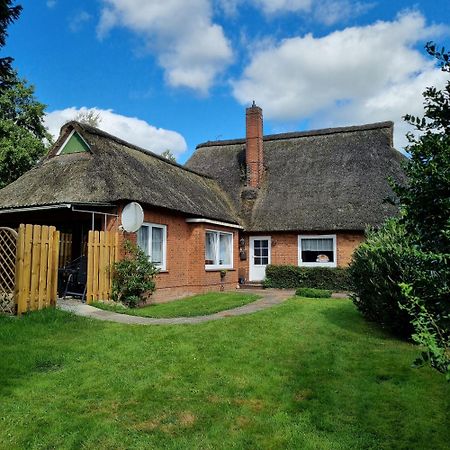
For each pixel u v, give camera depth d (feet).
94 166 46.96
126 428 15.29
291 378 20.22
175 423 15.72
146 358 22.70
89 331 28.30
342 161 76.38
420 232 10.74
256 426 15.48
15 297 31.71
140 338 26.43
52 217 48.93
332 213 67.26
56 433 14.87
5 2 47.16
